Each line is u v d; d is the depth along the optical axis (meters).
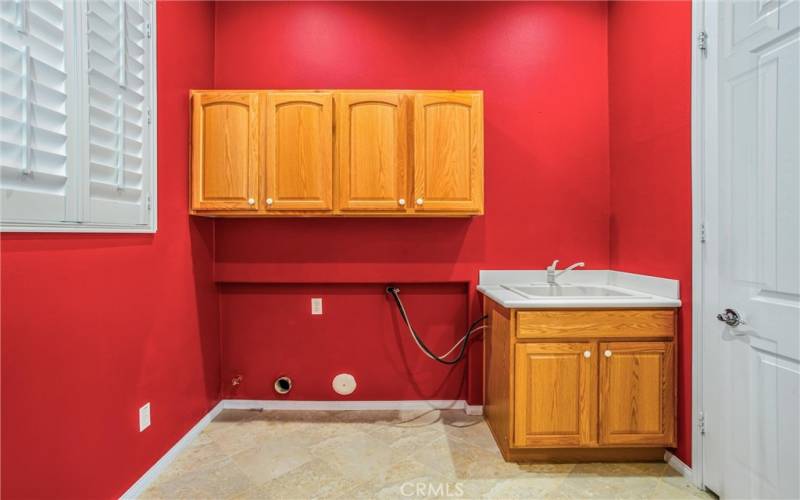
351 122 2.05
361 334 2.45
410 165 2.05
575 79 2.38
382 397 2.43
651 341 1.73
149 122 1.72
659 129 1.89
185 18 2.03
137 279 1.65
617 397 1.73
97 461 1.42
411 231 2.36
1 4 1.06
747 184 1.40
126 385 1.57
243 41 2.38
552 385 1.73
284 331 2.46
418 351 2.45
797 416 1.23
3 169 1.07
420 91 2.04
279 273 2.36
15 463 1.12
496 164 2.38
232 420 2.28
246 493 1.61
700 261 1.62
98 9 1.41
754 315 1.38
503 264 2.37
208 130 2.03
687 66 1.69
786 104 1.26
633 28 2.11
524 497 1.57
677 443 1.74
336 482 1.67
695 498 1.55
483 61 2.38
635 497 1.57
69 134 1.26
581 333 1.73
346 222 2.37
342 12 2.38
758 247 1.36
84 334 1.37
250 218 2.37
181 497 1.59
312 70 2.38
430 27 2.38
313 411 2.41
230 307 2.45
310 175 2.03
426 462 1.82
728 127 1.48
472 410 2.37
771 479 1.32
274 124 2.03
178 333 1.96
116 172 1.50
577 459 1.81
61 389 1.27
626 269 2.19
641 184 2.04
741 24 1.42
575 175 2.38
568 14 2.39
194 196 2.03
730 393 1.48
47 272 1.22
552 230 2.37
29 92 1.12
